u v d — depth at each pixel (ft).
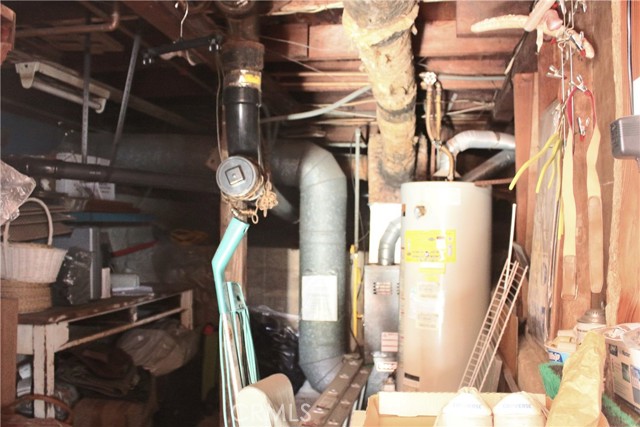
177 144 12.37
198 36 7.78
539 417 3.36
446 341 8.91
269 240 16.62
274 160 12.55
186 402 13.57
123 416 9.66
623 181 4.19
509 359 7.97
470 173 11.84
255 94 7.33
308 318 12.59
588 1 5.44
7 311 6.57
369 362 12.27
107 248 10.94
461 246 8.99
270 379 5.27
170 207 16.26
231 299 6.23
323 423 8.28
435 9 8.26
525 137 8.55
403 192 9.61
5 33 4.42
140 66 10.52
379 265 12.46
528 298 8.14
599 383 3.28
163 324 12.41
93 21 8.30
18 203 6.07
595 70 5.21
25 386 8.09
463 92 12.14
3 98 10.53
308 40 8.97
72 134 12.62
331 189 12.52
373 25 5.49
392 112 8.78
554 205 6.32
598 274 4.79
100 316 10.61
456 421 3.41
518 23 6.02
